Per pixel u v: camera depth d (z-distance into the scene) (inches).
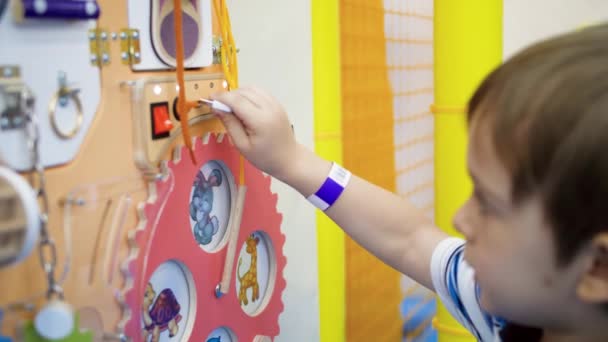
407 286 51.8
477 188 17.7
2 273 15.2
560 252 16.1
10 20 15.2
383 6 43.6
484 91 17.7
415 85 51.2
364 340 42.3
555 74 15.8
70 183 17.0
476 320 23.7
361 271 41.6
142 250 19.1
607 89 15.1
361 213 25.8
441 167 39.5
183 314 21.4
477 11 36.8
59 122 16.6
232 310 23.6
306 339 38.0
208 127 22.3
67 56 16.8
